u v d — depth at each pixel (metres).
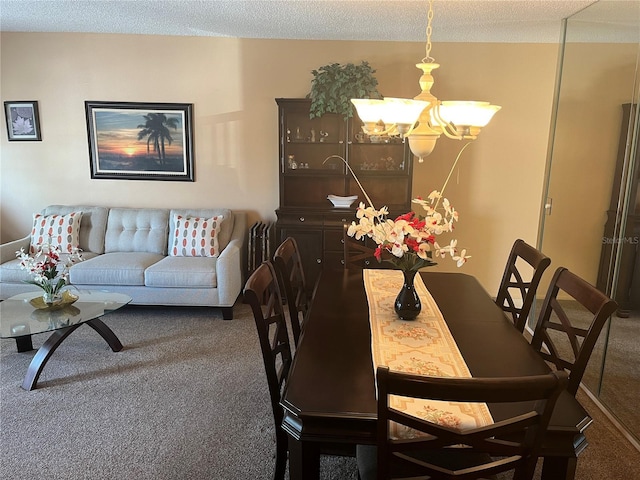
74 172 4.57
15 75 4.40
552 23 3.52
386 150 4.24
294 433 1.35
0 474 2.03
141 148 4.48
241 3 3.21
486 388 1.02
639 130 2.59
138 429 2.36
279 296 2.02
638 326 2.61
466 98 4.25
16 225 4.70
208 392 2.72
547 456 1.29
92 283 3.76
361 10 3.28
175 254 4.16
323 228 4.09
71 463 2.11
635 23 2.62
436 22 3.54
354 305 2.21
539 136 4.28
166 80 4.36
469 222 4.46
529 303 2.29
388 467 1.17
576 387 1.69
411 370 1.56
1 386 2.75
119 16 3.66
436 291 2.45
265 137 4.43
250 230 4.28
